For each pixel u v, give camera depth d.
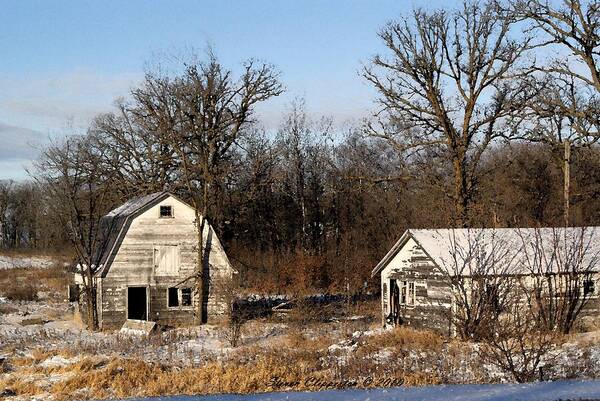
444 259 32.19
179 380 22.30
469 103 43.78
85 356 28.67
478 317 28.78
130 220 41.16
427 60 43.72
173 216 41.84
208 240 42.47
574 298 30.02
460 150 43.88
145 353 30.19
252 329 37.19
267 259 62.06
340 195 67.06
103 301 40.34
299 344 30.94
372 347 28.08
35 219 106.81
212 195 49.78
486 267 30.69
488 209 45.41
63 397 21.12
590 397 12.05
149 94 57.94
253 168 59.03
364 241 61.62
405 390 13.28
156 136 52.12
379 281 53.47
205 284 42.22
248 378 21.95
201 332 37.56
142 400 12.90
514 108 42.50
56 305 49.62
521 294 29.56
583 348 25.05
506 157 52.94
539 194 53.16
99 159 55.16
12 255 84.56
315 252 62.25
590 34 38.53
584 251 30.48
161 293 41.44
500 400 12.02
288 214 69.12
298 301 40.47
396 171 64.69
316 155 70.50
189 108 50.19
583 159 46.78
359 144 73.44
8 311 45.72
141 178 56.97
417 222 55.06
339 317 41.50
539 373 19.11
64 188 48.84
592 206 49.50
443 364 23.11
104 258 40.88
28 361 27.72
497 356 19.14
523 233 33.94
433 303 33.19
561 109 42.00
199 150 49.03
